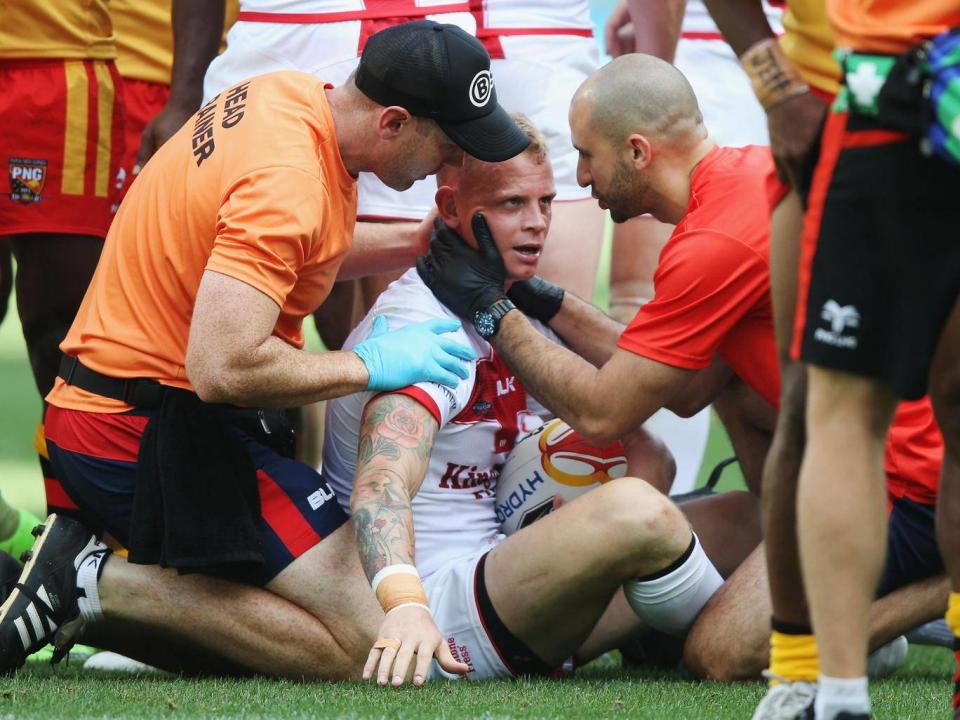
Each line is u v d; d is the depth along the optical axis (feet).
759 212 39.06
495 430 42.63
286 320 39.14
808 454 25.81
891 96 24.61
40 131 51.39
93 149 52.34
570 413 40.65
